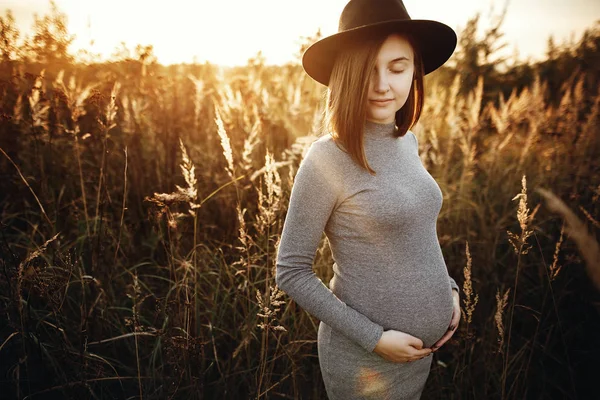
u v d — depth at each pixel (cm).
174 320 179
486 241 256
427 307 122
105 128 227
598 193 239
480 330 220
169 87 351
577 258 217
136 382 203
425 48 143
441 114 375
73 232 259
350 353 125
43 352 191
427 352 123
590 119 305
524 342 223
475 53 456
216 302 209
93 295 214
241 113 307
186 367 171
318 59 133
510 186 305
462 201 289
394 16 114
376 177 115
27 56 292
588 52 442
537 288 242
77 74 309
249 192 271
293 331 207
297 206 115
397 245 116
